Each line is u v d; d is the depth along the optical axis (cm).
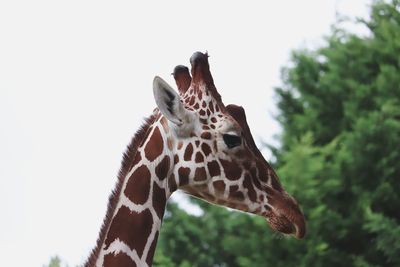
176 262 3431
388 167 3397
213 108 1351
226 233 3416
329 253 3225
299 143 3394
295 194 3244
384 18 3953
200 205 3478
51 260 1816
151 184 1309
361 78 3778
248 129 1380
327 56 3816
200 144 1336
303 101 3794
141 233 1289
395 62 3778
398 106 3512
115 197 1298
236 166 1348
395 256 3244
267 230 3225
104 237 1279
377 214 3244
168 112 1317
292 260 3228
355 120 3597
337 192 3356
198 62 1365
